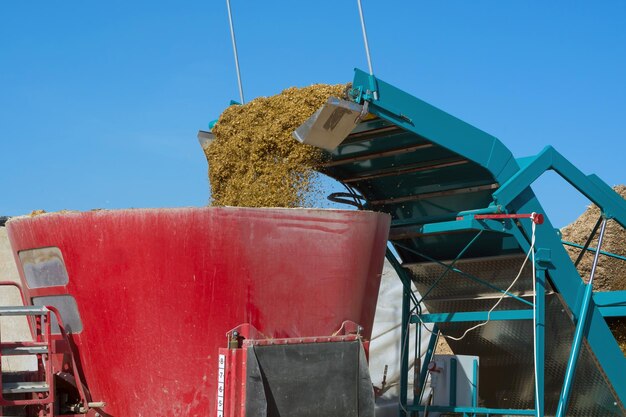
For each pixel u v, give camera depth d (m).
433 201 8.63
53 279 6.05
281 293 5.83
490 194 8.12
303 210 5.91
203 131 8.18
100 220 5.72
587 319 8.27
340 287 6.09
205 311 5.62
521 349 8.83
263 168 7.34
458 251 8.70
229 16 8.36
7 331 8.70
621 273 11.98
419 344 8.97
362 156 8.16
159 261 5.61
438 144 7.32
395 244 8.93
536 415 7.74
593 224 12.16
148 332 5.68
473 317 8.62
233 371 5.54
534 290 7.87
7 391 5.51
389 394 10.89
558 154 8.05
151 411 5.72
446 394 8.60
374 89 6.88
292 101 7.49
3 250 9.07
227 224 5.62
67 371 5.99
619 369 8.47
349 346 6.09
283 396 5.70
